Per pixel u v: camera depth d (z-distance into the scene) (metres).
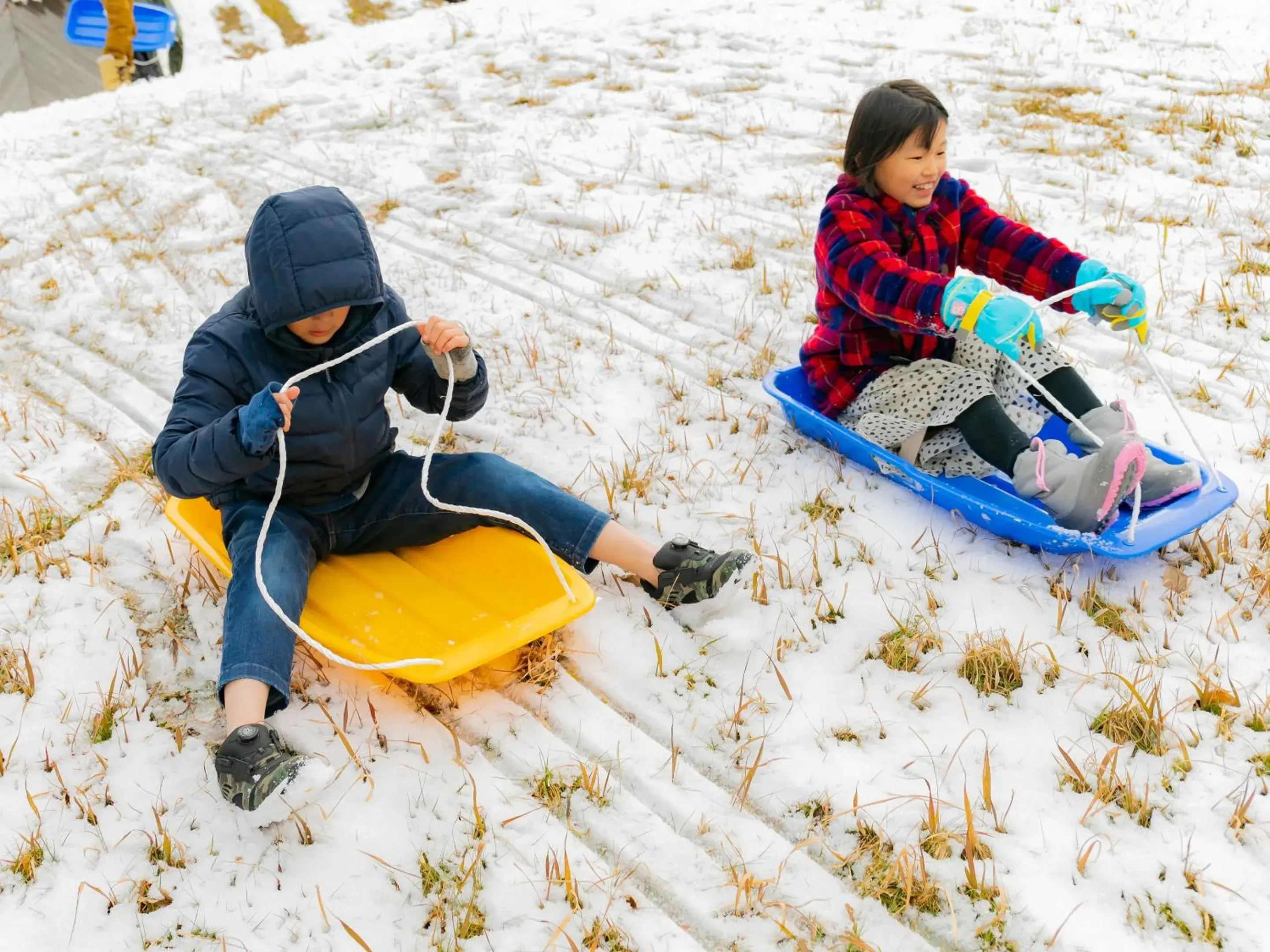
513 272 5.01
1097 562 3.08
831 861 2.32
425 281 4.95
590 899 2.24
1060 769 2.47
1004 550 3.15
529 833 2.39
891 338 3.40
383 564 3.07
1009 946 2.13
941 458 3.36
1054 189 5.36
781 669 2.80
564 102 7.02
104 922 2.22
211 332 2.88
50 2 13.43
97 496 3.57
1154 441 3.60
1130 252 4.73
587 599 2.84
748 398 4.00
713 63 7.50
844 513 3.33
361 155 6.38
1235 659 2.73
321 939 2.17
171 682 2.82
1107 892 2.21
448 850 2.35
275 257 2.70
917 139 3.15
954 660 2.78
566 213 5.48
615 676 2.82
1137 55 6.99
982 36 7.52
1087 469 2.85
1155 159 5.60
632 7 8.84
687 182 5.76
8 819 2.44
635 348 4.38
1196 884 2.20
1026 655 2.78
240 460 2.58
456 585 2.97
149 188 6.02
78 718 2.69
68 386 4.19
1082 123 6.10
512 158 6.20
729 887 2.27
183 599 3.07
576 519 2.98
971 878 2.22
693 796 2.47
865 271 3.16
